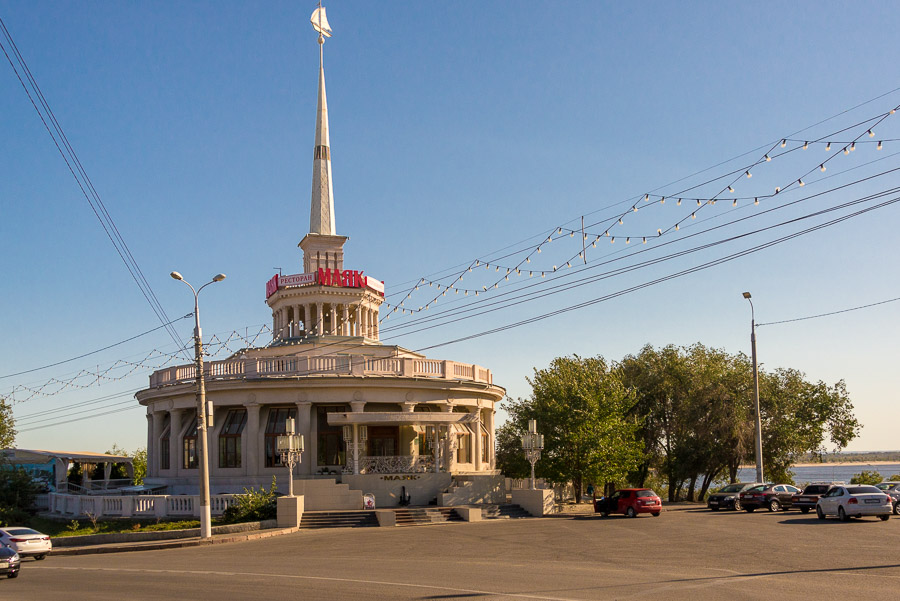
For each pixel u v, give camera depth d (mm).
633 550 27953
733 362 70250
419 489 50812
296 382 53875
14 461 64562
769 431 67375
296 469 53531
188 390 56719
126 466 79000
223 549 33750
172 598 19453
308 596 18938
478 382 59469
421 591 19234
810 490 46312
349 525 43219
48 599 20188
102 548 36500
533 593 18422
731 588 18578
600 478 56438
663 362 71000
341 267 70000
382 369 55531
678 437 69250
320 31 73250
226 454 55531
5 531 35062
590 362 62094
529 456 50906
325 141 71875
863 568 21625
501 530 38062
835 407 70000
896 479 76562
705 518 43344
